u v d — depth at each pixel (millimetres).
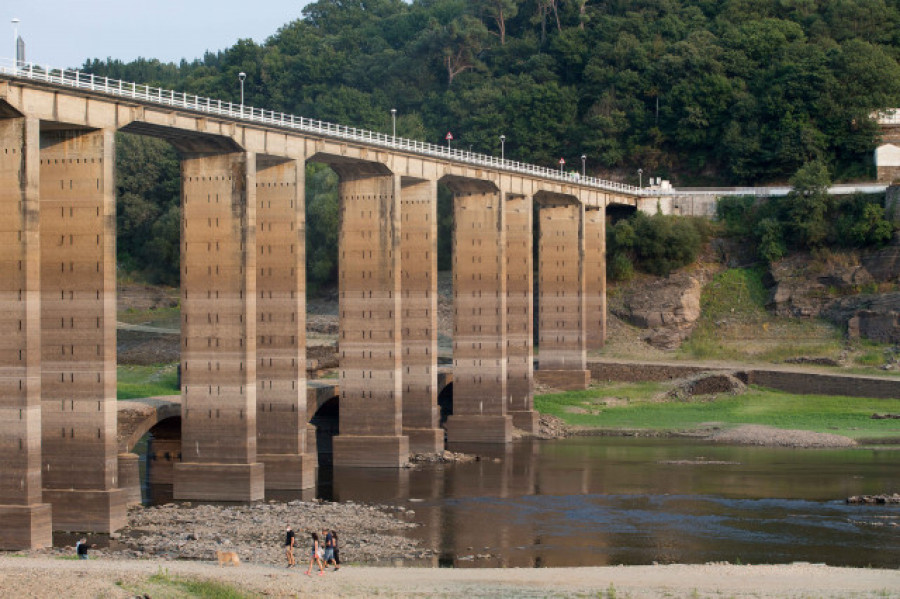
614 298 189125
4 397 79125
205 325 101750
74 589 59656
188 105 94562
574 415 153250
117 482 88750
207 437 101562
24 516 78438
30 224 79375
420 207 130500
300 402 108188
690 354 177500
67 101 83438
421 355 130000
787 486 106000
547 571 72312
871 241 181500
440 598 64250
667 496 102062
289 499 102000
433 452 127875
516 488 107062
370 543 83562
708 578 69812
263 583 65375
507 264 150750
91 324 86375
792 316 180000
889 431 136250
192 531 86625
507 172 145125
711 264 192375
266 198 109438
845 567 74375
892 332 167625
